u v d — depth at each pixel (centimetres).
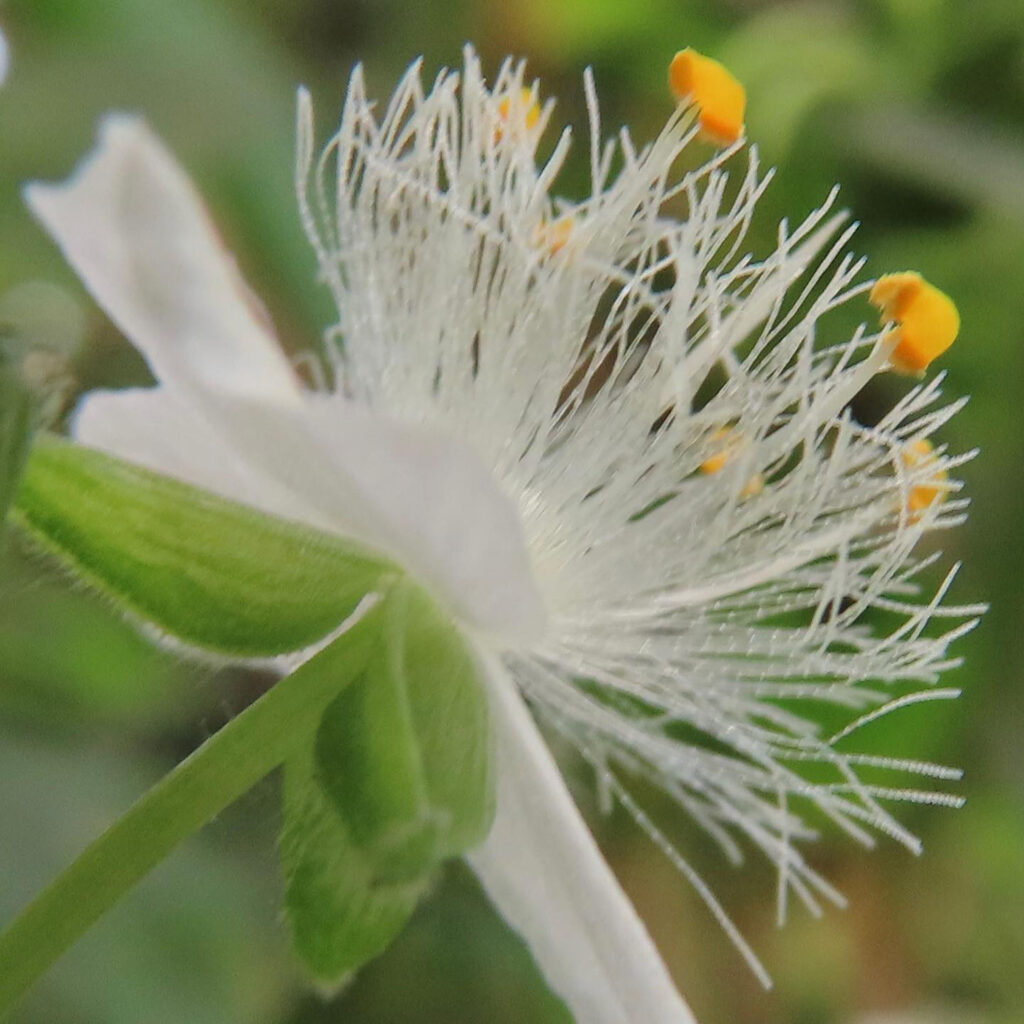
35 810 7
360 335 5
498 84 5
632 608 5
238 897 7
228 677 7
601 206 5
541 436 5
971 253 9
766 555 5
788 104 9
